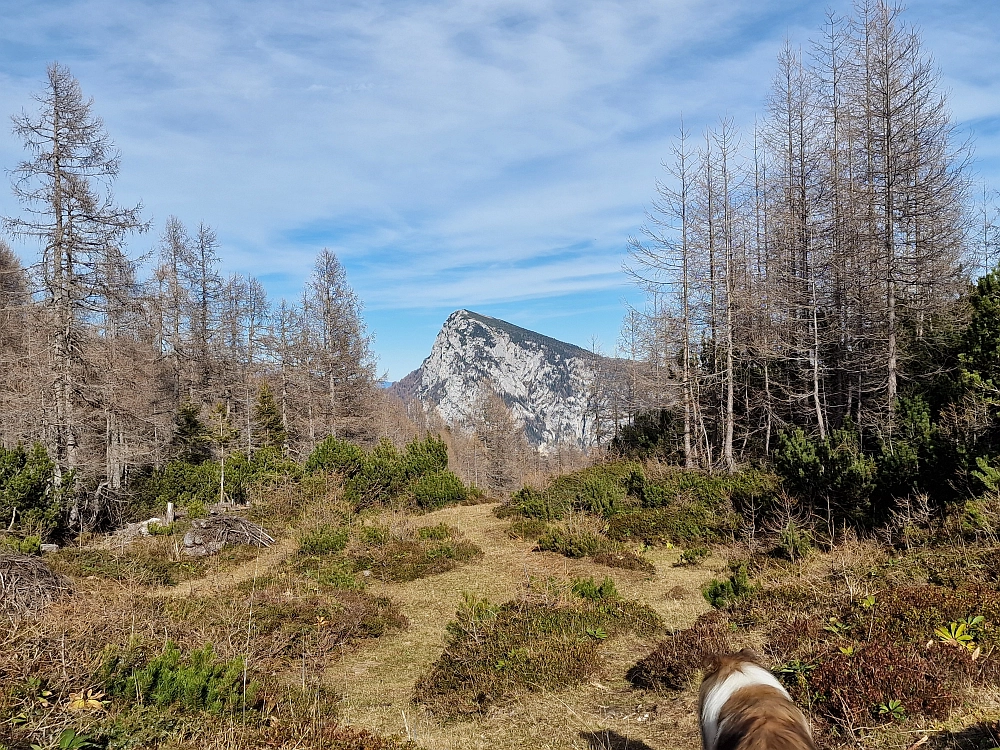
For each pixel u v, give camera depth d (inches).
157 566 507.5
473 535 635.5
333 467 840.9
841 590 293.9
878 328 806.5
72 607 286.5
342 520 692.7
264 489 767.1
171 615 339.6
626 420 1514.5
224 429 998.4
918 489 420.2
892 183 700.0
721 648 248.8
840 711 180.9
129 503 839.1
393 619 387.5
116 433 1010.1
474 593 443.8
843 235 856.3
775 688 106.8
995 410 409.7
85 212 753.0
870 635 223.9
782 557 437.7
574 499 700.7
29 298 816.9
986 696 174.4
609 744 207.2
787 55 1023.0
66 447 764.0
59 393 758.5
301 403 1630.2
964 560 291.7
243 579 493.4
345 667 324.8
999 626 211.5
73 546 604.1
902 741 163.0
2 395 810.2
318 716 234.5
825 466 488.1
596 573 476.4
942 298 745.6
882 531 406.6
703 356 1038.4
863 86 799.1
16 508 590.6
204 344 1573.6
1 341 1008.2
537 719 235.5
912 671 182.9
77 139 745.6
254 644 315.3
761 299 956.6
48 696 192.1
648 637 320.5
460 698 263.9
